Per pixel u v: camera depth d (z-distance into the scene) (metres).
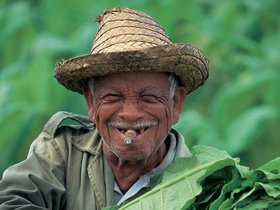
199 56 4.06
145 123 4.04
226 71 8.91
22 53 8.96
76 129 4.36
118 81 4.01
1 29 9.13
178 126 8.17
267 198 3.98
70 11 9.14
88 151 4.25
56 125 4.32
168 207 4.03
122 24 4.09
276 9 9.24
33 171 4.20
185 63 4.01
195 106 8.85
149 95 4.03
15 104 8.41
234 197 3.99
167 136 4.31
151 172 4.22
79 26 9.09
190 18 8.88
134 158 4.07
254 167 8.38
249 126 8.15
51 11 9.14
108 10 4.15
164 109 4.07
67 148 4.28
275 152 8.35
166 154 4.26
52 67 8.46
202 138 8.15
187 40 8.91
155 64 3.96
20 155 8.38
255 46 9.02
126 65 3.95
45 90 8.38
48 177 4.20
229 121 8.37
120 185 4.23
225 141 8.20
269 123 8.25
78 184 4.23
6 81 8.61
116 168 4.21
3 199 4.11
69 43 8.60
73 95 8.43
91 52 4.14
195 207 4.06
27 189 4.14
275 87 8.41
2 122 8.31
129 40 4.05
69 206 4.21
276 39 9.05
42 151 4.25
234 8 9.11
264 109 8.27
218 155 4.11
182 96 4.19
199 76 4.11
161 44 4.07
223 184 4.07
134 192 4.19
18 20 9.05
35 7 9.36
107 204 4.20
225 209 3.96
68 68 4.04
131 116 4.02
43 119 8.37
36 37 8.98
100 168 4.23
